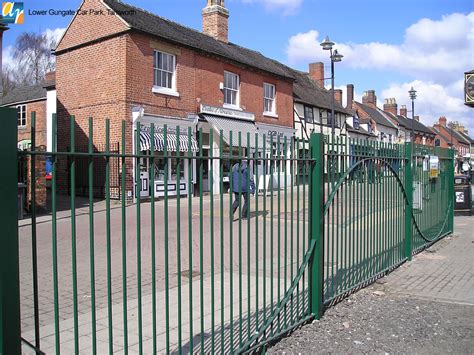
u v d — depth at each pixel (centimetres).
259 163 405
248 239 390
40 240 891
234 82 2125
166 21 1978
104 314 476
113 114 1614
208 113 1919
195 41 1923
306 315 478
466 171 2281
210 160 356
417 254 825
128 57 1598
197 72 1880
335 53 2089
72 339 407
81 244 855
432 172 925
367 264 618
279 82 2431
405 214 762
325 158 499
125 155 287
